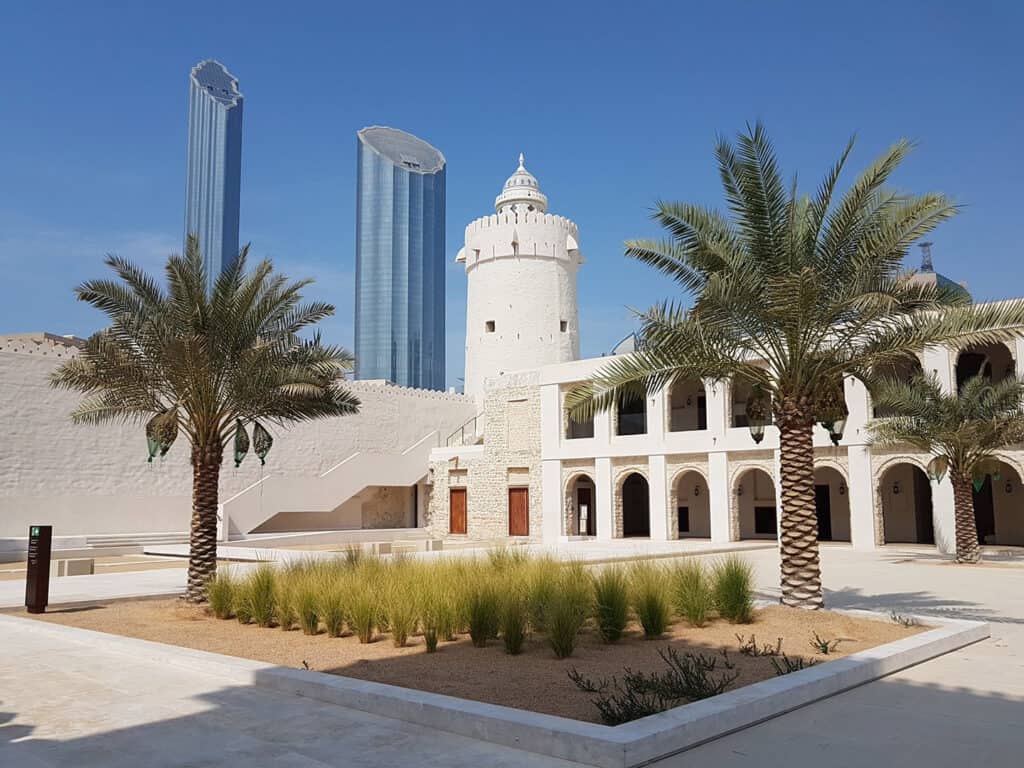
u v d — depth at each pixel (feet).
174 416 50.14
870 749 19.94
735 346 44.55
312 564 47.52
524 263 156.97
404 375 642.22
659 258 44.65
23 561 93.91
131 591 56.65
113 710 23.94
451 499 139.44
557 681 27.12
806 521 42.34
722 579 39.73
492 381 132.87
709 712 21.06
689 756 19.42
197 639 36.83
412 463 144.56
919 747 20.10
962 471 77.66
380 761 19.11
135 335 49.67
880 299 37.91
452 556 61.26
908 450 93.81
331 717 23.07
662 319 42.63
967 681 27.37
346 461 134.51
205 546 49.49
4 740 21.01
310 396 52.13
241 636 37.70
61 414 104.06
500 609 34.35
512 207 166.09
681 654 31.55
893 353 43.16
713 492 108.58
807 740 20.71
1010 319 39.99
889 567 74.23
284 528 133.59
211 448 50.75
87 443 106.22
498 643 34.55
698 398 127.65
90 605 50.67
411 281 653.71
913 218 40.29
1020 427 73.20
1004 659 31.17
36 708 24.22
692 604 37.96
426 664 30.30
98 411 56.85
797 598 41.91
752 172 41.98
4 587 61.93
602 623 34.47
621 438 117.60
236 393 50.57
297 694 25.81
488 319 157.99
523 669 29.22
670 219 43.75
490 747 20.20
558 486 122.42
